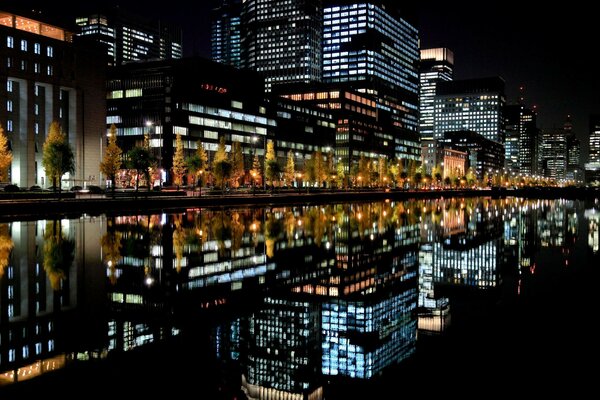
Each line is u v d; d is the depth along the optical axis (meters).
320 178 179.88
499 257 45.56
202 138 155.62
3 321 20.67
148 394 14.47
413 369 18.19
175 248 41.56
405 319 24.45
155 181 136.25
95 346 18.09
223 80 168.75
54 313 21.97
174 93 145.38
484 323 23.89
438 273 37.03
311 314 24.12
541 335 22.11
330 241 50.00
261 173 173.12
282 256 39.81
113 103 150.50
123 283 28.06
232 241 46.91
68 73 113.50
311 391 16.06
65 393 14.20
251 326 21.34
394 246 49.69
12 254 37.06
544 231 69.06
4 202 70.62
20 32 103.94
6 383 14.83
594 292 31.16
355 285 31.11
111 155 100.94
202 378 15.88
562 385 16.69
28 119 105.81
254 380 16.27
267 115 186.50
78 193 94.12
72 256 36.56
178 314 22.42
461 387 16.61
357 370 17.97
